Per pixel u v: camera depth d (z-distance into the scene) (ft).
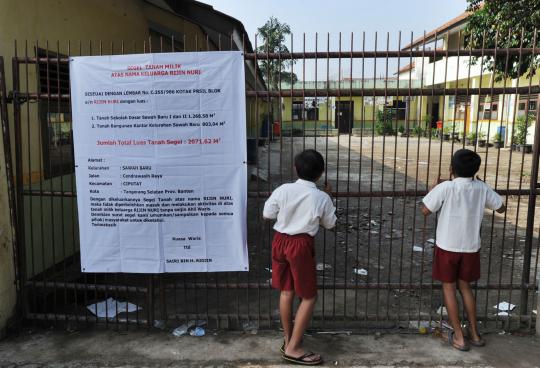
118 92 11.45
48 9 14.99
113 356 11.35
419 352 11.34
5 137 11.97
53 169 15.90
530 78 12.85
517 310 13.70
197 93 11.39
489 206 11.21
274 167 48.37
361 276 16.63
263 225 24.31
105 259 12.19
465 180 11.02
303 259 10.37
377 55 11.43
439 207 11.21
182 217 11.89
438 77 90.74
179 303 14.34
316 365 10.78
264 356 11.25
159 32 24.47
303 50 11.45
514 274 16.74
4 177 12.01
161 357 11.29
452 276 11.25
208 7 17.67
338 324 12.67
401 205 28.91
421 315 12.92
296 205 10.39
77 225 17.24
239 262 12.05
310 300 10.59
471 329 11.66
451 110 90.89
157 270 12.11
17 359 11.23
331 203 10.66
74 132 11.68
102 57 11.37
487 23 28.48
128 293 15.03
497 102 70.23
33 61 11.69
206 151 11.61
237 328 12.62
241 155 11.62
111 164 11.75
